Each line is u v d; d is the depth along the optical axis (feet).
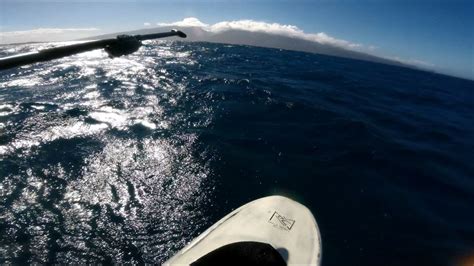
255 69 93.45
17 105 43.86
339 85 78.74
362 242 22.04
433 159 36.14
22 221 22.33
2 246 20.20
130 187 26.81
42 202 24.39
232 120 43.14
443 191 29.40
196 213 24.20
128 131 37.68
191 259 15.88
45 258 19.56
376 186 29.12
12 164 29.01
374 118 50.80
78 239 21.11
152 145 34.30
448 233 23.47
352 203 26.43
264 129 40.86
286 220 19.79
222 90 58.65
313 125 43.55
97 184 26.96
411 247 21.81
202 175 29.09
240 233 18.17
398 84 96.48
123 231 22.00
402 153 36.60
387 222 24.29
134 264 19.57
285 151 34.88
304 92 64.23
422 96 79.41
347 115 49.49
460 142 43.93
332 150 35.96
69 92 53.06
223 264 15.69
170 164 30.60
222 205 25.30
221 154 32.96
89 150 32.48
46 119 39.63
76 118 40.63
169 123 40.81
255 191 27.37
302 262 16.72
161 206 24.67
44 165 29.22
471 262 20.71
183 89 58.49
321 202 26.37
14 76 64.03
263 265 15.85
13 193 25.14
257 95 56.75
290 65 113.70
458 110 68.28
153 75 70.95
